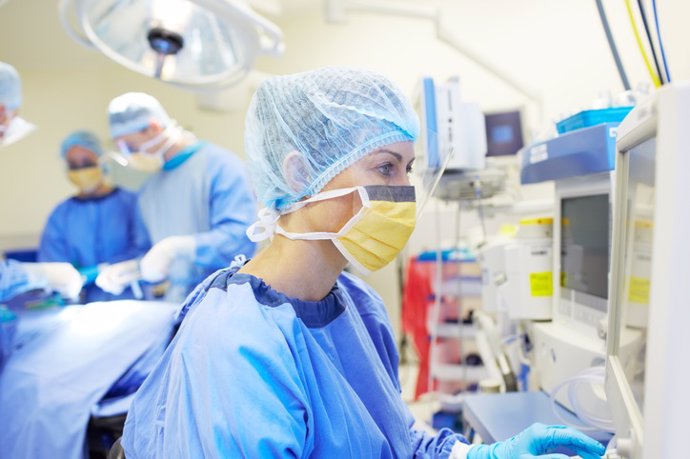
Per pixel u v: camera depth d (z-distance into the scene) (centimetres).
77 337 142
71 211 239
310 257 74
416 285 228
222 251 181
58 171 376
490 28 249
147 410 74
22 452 123
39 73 376
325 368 70
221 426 56
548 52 214
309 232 74
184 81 157
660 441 36
